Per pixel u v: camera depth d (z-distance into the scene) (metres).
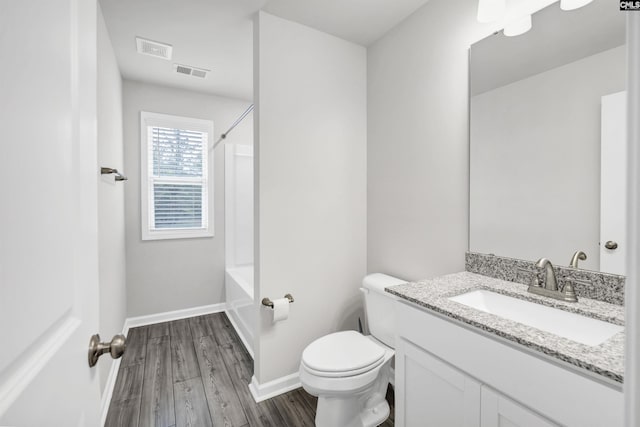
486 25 1.46
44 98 0.46
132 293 2.92
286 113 1.95
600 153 1.10
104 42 1.89
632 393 0.24
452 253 1.65
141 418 1.67
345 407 1.48
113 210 2.15
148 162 2.99
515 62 1.35
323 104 2.10
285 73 1.94
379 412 1.65
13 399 0.37
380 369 1.65
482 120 1.48
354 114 2.25
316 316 2.10
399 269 2.02
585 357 0.71
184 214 3.19
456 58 1.61
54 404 0.48
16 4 0.39
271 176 1.90
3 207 0.36
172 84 2.99
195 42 2.21
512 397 0.85
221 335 2.72
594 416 0.69
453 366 1.03
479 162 1.50
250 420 1.66
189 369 2.15
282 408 1.77
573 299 1.10
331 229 2.16
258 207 1.88
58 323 0.51
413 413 1.21
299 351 2.03
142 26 2.01
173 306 3.12
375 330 1.86
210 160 3.27
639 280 0.24
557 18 1.22
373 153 2.24
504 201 1.40
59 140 0.51
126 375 2.07
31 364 0.42
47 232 0.47
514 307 1.21
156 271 3.03
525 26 1.32
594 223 1.12
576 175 1.16
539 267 1.17
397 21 1.97
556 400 0.76
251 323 2.36
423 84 1.81
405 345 1.24
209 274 3.29
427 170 1.80
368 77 2.28
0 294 0.35
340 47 2.16
